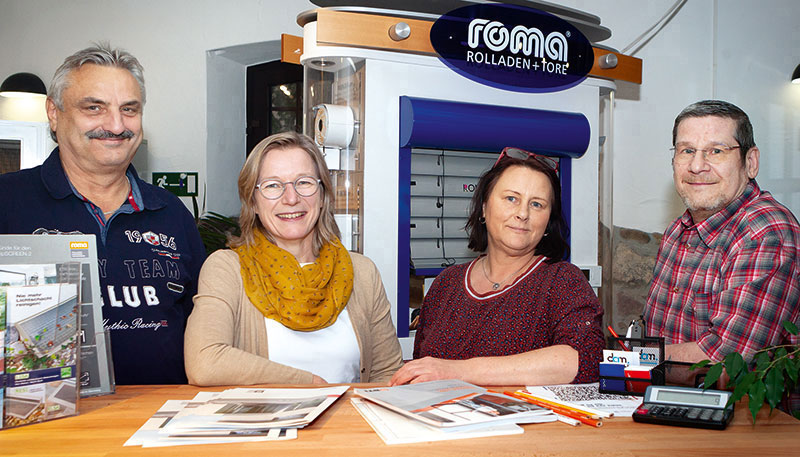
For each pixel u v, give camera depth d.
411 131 2.74
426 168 2.98
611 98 3.42
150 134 4.69
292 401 1.29
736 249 1.91
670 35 4.09
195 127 4.60
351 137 2.79
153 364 1.84
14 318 1.18
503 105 3.02
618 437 1.11
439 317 1.88
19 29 4.88
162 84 4.66
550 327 1.69
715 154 1.95
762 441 1.10
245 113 4.98
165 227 1.91
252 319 1.69
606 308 3.43
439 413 1.18
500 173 1.82
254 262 1.74
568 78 3.11
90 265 1.41
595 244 3.35
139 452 1.03
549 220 1.82
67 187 1.77
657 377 1.36
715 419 1.17
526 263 1.82
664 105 4.10
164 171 4.67
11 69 4.91
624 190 4.18
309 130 2.90
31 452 1.04
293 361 1.69
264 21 4.45
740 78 3.98
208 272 1.71
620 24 4.12
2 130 4.08
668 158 4.06
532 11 2.98
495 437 1.11
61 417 1.23
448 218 3.07
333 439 1.09
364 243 2.79
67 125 1.73
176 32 4.63
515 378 1.50
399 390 1.35
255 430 1.12
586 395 1.40
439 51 2.80
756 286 1.83
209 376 1.50
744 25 3.97
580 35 3.12
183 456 1.01
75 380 1.25
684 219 2.13
